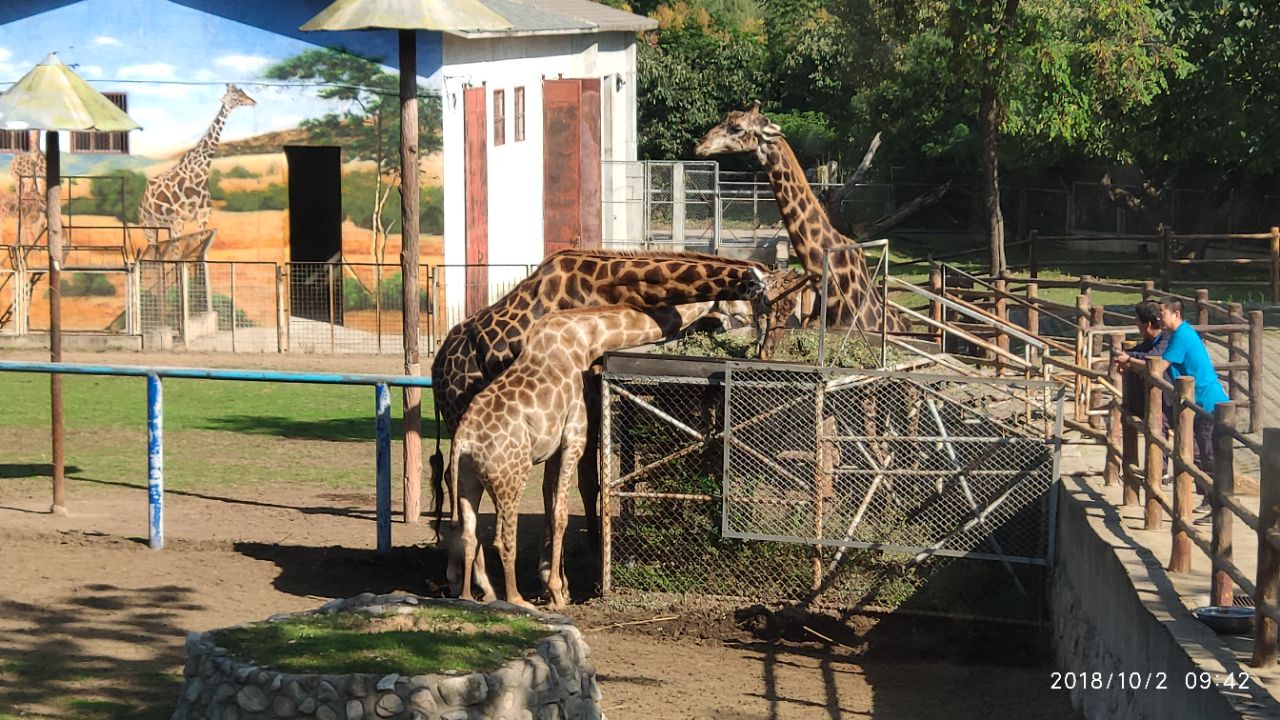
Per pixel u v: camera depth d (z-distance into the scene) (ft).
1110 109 106.42
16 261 87.76
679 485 37.76
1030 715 30.55
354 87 87.56
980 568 36.50
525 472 36.22
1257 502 35.32
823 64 170.50
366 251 87.76
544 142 107.65
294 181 113.29
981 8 92.68
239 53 88.12
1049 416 38.09
